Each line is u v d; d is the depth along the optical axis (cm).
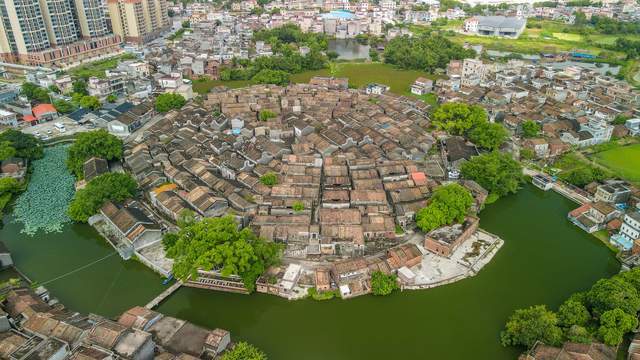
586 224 14400
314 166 16975
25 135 18638
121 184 15038
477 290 11931
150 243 13362
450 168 17325
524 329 10031
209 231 11581
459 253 13162
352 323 10906
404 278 11862
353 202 14500
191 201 14500
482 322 10969
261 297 11581
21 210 15300
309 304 11381
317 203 15212
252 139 19275
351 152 17988
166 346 9600
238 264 11212
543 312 10331
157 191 15275
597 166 18275
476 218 14138
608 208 14588
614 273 12712
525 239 14075
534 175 17600
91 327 9644
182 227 13075
